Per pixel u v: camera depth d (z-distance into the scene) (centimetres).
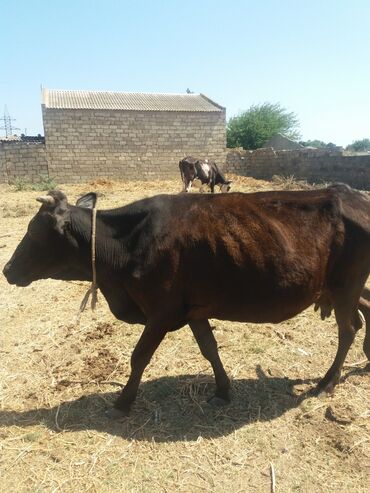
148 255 378
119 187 2594
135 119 3011
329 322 586
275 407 414
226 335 554
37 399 438
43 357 516
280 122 4684
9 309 659
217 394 423
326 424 386
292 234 380
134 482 332
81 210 406
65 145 2917
